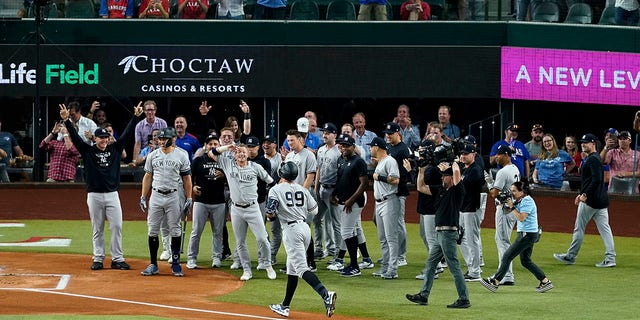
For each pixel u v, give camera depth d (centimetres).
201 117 8675
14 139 8431
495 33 8450
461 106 8719
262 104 8706
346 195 5503
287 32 8494
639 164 7881
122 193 8231
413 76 8488
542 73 8312
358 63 8506
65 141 8269
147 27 8438
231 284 5275
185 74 8469
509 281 5341
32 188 8281
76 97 8562
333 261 5788
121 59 8444
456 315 4584
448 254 4731
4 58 8369
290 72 8500
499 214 5275
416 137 8019
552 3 8400
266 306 4756
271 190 4606
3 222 7294
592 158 5819
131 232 6962
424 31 8475
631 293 5128
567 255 5956
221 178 5603
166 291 5038
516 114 8675
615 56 8112
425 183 5000
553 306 4794
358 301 4900
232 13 8525
